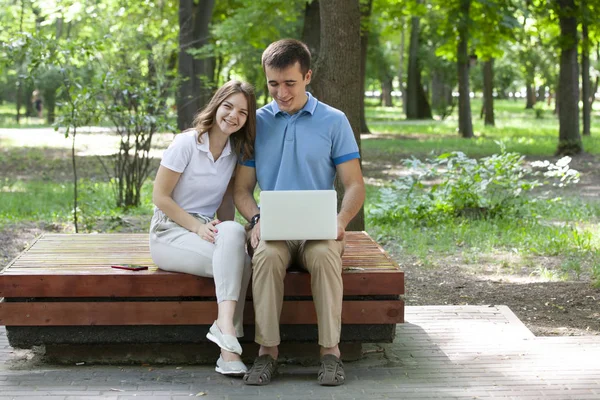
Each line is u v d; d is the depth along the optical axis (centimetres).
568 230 1002
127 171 1212
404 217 1087
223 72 3203
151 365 484
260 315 453
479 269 812
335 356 455
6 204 1224
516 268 815
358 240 573
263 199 443
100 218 1082
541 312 646
